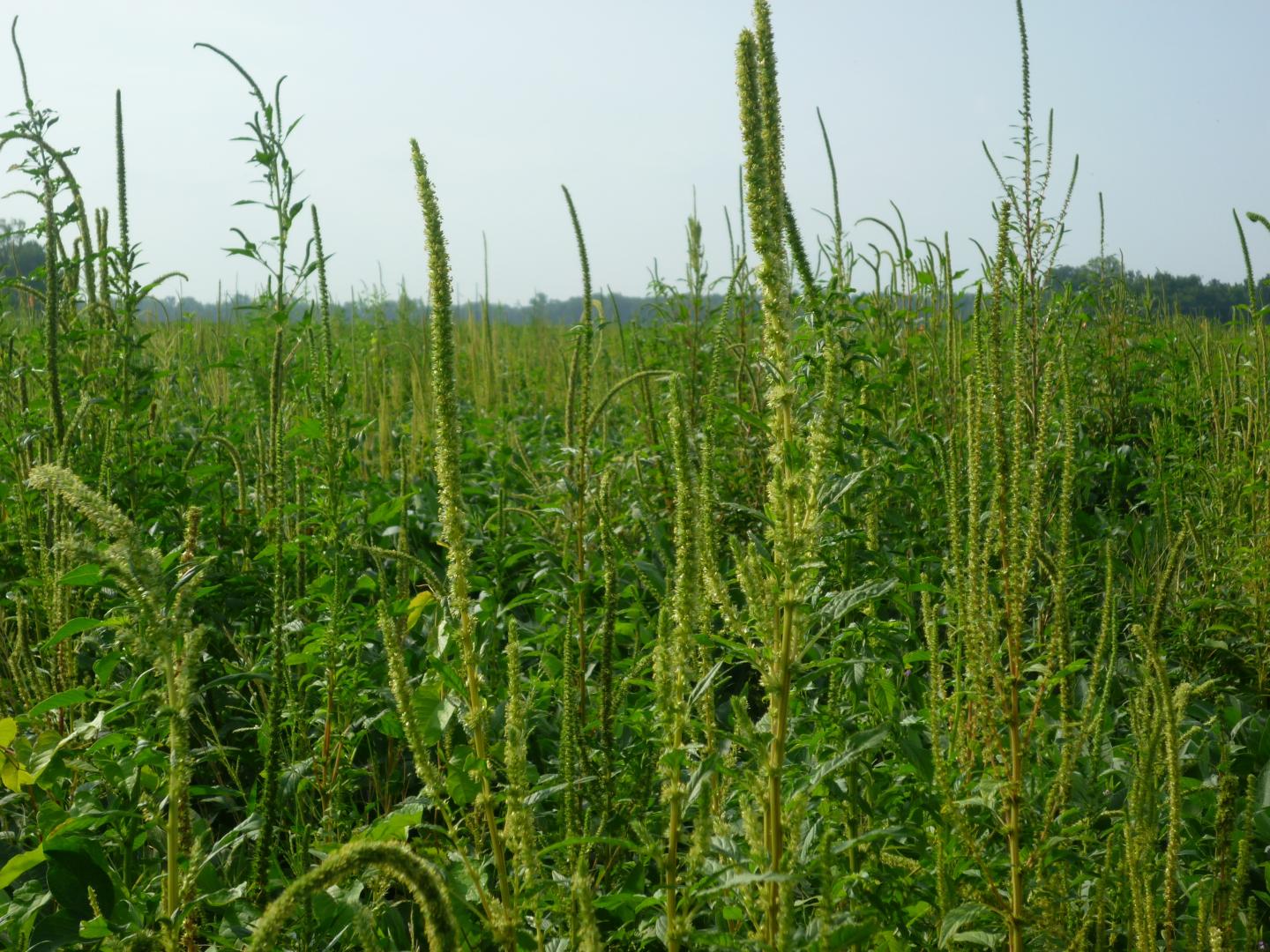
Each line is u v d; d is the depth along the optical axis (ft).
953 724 10.83
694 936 8.01
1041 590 14.60
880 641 13.07
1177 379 27.61
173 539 19.44
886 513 15.67
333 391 17.81
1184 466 22.48
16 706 14.88
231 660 16.79
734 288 24.95
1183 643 16.97
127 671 15.15
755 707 16.48
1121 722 14.67
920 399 22.70
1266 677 17.25
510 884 8.93
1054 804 10.34
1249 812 9.82
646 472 23.38
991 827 10.54
